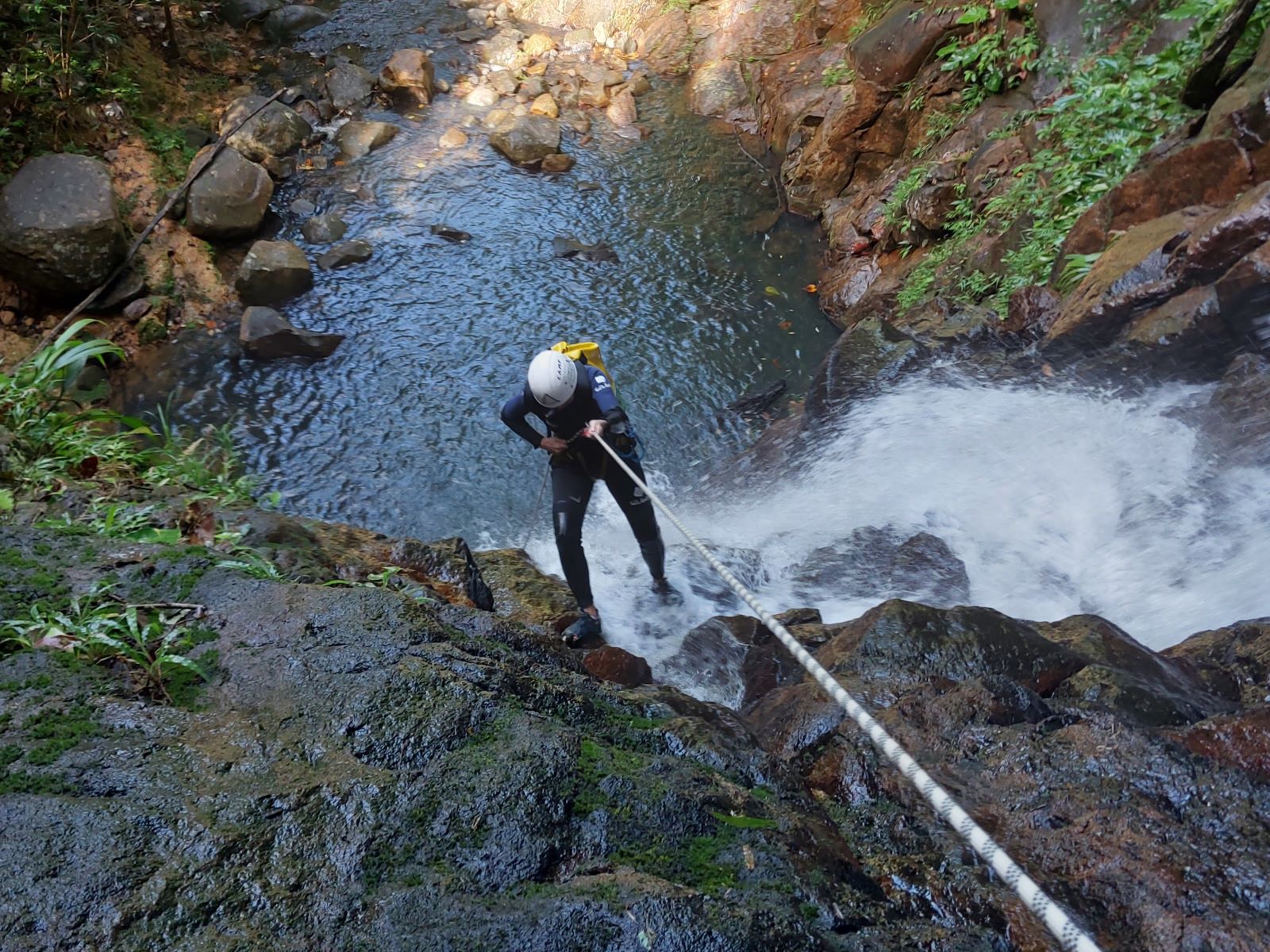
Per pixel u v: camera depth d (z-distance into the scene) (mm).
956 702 3514
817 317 10688
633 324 10453
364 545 5086
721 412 9367
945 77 11312
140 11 13570
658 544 6082
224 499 4836
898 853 2877
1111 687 3656
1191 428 6203
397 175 12664
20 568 2984
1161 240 7145
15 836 2018
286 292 10531
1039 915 1438
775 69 13953
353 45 15273
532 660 3129
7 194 9672
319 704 2527
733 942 2057
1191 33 8930
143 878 1989
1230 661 4199
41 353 5828
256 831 2135
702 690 4820
